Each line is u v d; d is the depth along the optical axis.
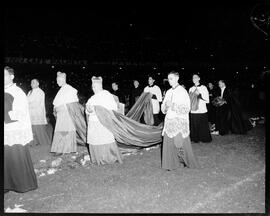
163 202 3.74
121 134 6.02
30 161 4.18
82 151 6.41
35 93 7.05
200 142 7.21
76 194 4.04
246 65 17.38
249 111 14.26
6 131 3.93
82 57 16.72
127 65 17.30
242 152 6.14
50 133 8.71
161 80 17.20
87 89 15.83
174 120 4.89
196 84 7.20
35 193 4.10
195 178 4.58
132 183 4.41
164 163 4.97
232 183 4.36
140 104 7.68
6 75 3.89
